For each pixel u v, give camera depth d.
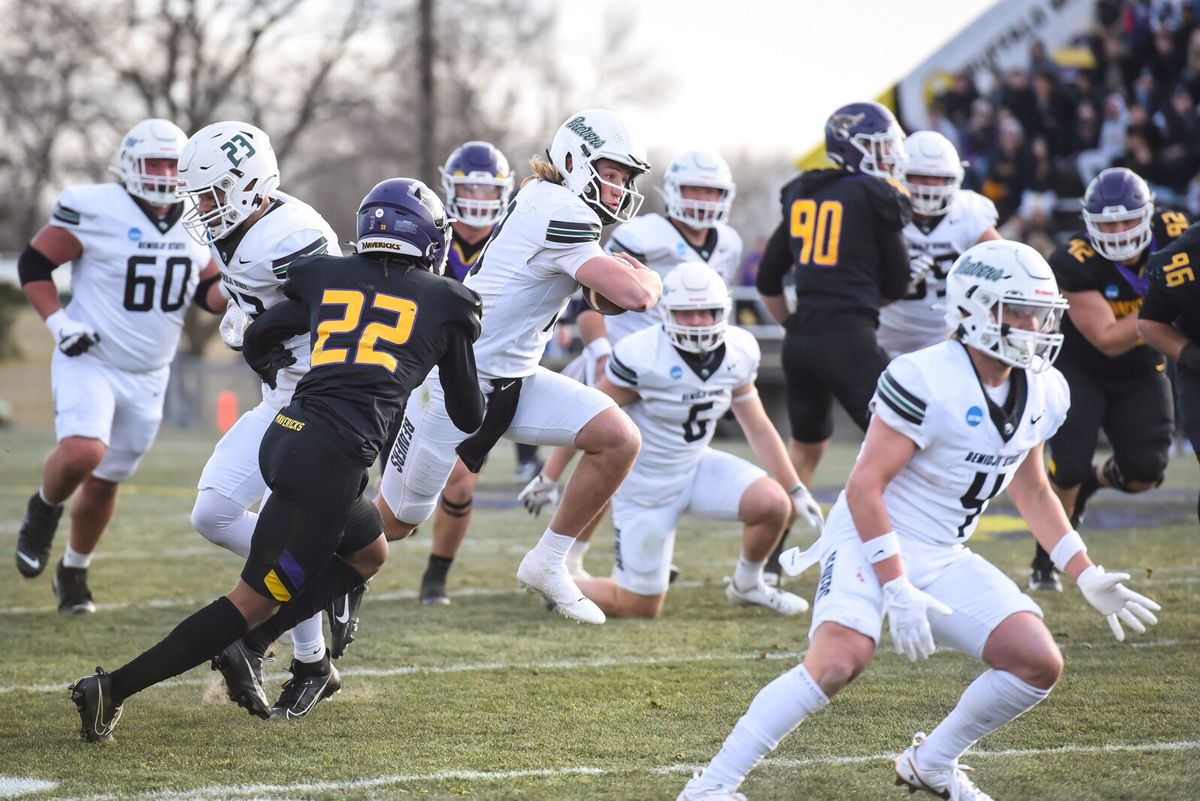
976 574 13.06
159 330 23.28
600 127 17.73
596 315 27.02
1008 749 14.69
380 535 16.27
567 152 17.81
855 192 24.34
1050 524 13.58
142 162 22.48
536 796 13.25
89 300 23.02
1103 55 62.50
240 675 15.11
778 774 13.97
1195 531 30.48
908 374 12.79
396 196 15.32
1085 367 23.84
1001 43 64.75
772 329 59.28
